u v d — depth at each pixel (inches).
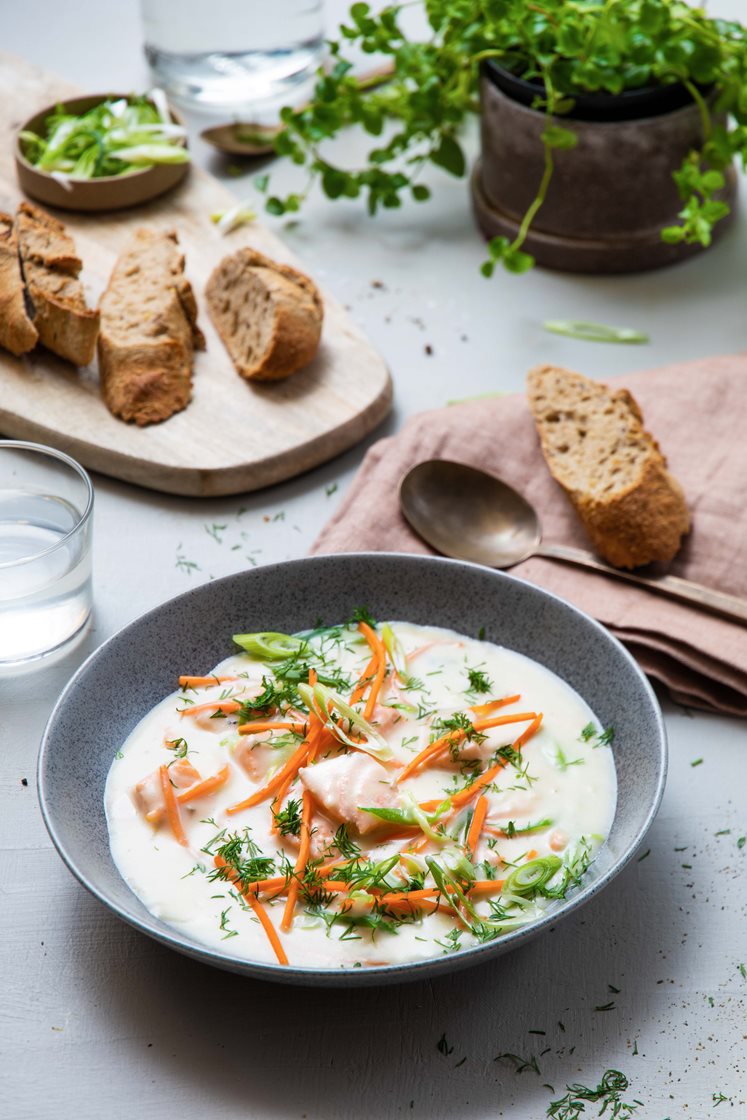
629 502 41.9
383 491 43.7
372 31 50.8
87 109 52.8
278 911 36.3
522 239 48.6
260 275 46.4
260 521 44.4
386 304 49.5
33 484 42.0
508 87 48.8
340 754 38.3
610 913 37.6
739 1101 35.4
